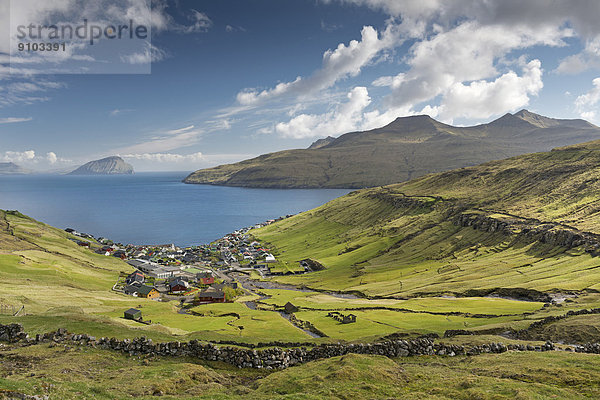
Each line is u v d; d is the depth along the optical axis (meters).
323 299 156.25
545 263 154.00
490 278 149.12
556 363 32.22
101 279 168.38
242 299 159.50
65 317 50.84
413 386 28.20
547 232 177.38
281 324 96.44
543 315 80.25
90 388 24.97
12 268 134.62
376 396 25.77
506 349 41.12
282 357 38.28
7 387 20.73
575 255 151.38
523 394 23.64
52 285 124.31
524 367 31.47
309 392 26.91
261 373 35.72
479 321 85.50
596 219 174.00
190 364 33.47
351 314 103.81
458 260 192.75
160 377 29.28
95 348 37.91
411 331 60.16
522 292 125.31
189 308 139.88
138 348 38.44
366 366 31.66
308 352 39.47
